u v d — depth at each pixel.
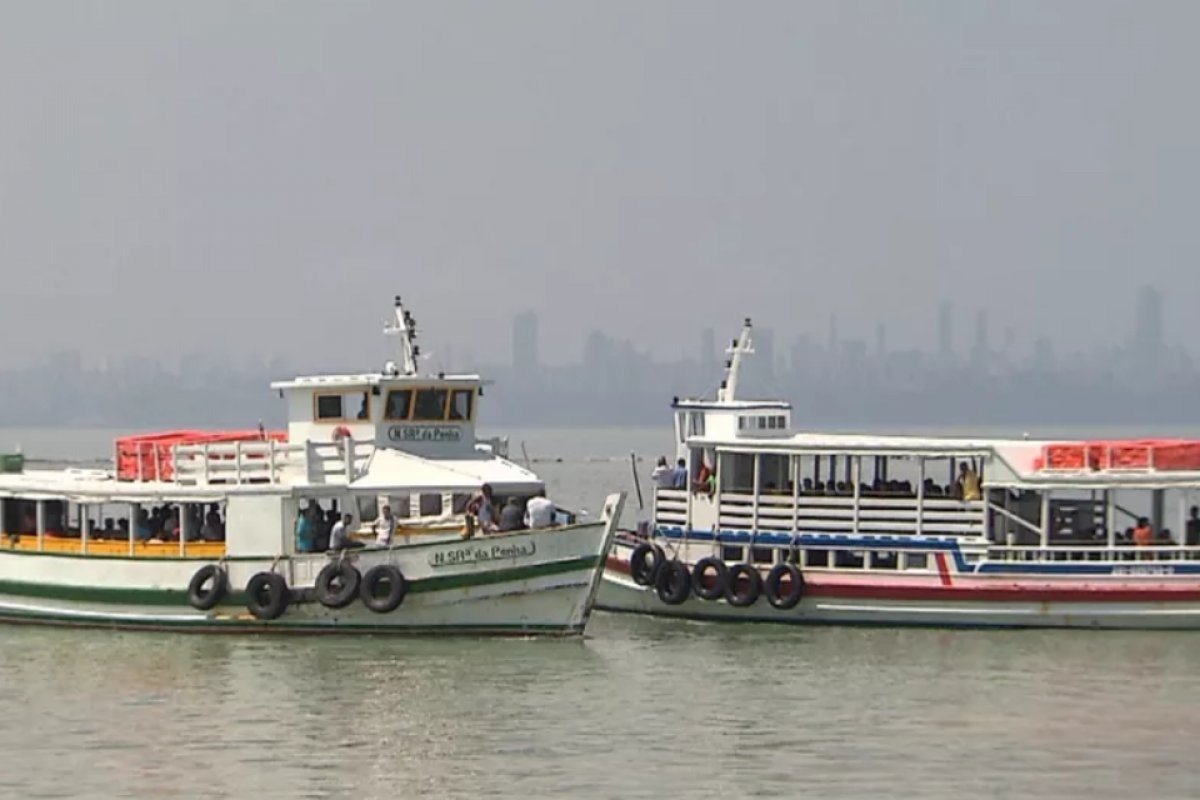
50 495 113.88
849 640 110.25
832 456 114.88
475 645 105.19
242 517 108.00
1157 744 86.25
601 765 82.44
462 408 117.19
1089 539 114.31
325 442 109.06
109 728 88.81
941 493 114.94
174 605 109.00
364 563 105.75
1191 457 112.31
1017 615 112.31
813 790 78.94
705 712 91.69
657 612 118.12
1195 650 107.25
